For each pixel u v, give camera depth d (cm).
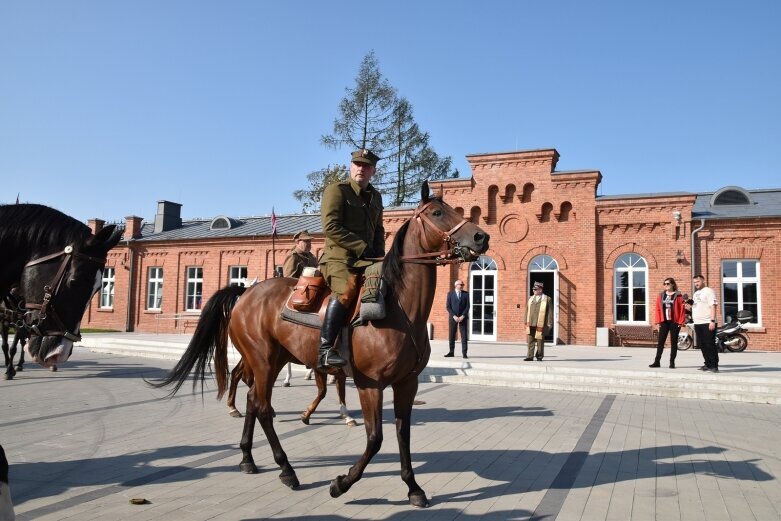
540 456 648
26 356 1741
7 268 352
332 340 475
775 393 1103
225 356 645
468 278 2461
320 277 533
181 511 448
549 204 2362
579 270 2284
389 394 1127
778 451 686
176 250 3127
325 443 698
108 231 362
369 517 445
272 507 463
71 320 345
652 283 2198
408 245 487
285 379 1266
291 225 3111
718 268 2134
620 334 2180
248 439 567
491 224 2444
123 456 616
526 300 2356
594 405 1030
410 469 481
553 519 449
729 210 2262
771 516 464
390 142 4094
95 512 442
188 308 3089
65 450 637
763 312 2066
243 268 2988
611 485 541
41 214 359
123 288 3234
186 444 675
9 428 748
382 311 455
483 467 597
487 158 2450
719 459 643
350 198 506
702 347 1320
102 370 1449
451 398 1096
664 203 2197
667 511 472
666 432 792
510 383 1303
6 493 311
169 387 1151
